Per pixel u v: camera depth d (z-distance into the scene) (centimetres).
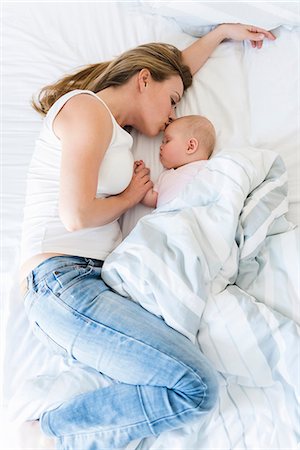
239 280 112
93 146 103
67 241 109
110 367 99
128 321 99
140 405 95
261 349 102
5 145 142
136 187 122
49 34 161
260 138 133
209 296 105
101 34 159
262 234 111
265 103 138
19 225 130
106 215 109
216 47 151
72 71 147
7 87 152
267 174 120
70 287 104
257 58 146
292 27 147
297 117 134
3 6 166
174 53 138
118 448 98
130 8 163
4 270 124
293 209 123
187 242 104
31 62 156
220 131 136
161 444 99
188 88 145
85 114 104
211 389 95
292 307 106
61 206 101
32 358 112
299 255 108
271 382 103
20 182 136
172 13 154
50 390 103
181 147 128
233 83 144
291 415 99
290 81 139
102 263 115
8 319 116
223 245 107
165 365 95
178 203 114
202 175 116
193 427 99
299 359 99
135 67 124
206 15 149
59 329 103
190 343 100
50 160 112
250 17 145
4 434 103
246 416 101
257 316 102
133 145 137
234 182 112
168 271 102
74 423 97
